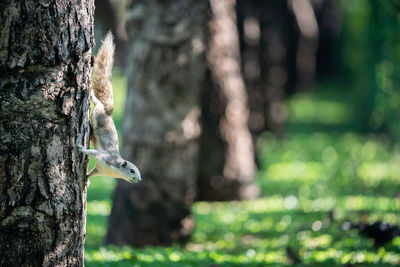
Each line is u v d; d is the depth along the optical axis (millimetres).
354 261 10266
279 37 29125
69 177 5766
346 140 32562
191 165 13188
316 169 24766
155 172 12852
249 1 25141
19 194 5562
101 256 10016
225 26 18125
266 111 29797
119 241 13047
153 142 12742
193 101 12930
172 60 12578
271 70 29141
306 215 16266
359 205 16375
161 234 12992
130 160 12898
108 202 19219
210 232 14898
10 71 5496
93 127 6164
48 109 5609
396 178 19969
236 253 12375
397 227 11836
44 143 5609
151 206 12906
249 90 24828
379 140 27484
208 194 18938
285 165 26406
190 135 12945
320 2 50750
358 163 22609
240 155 19156
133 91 12852
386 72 19812
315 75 57250
